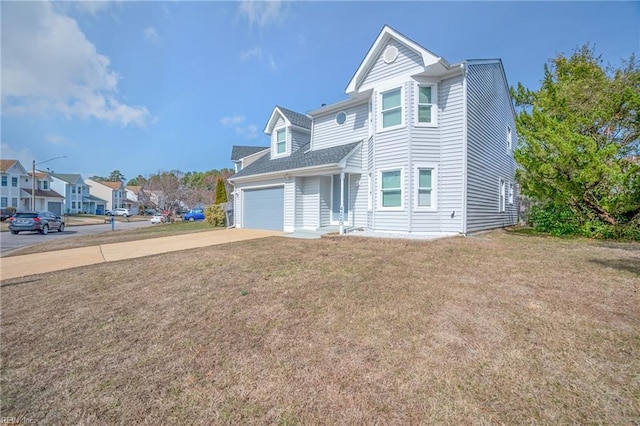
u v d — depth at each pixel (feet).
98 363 9.40
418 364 8.57
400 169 34.04
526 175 36.22
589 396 7.04
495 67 41.63
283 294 14.96
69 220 125.90
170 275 19.79
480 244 26.73
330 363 8.82
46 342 10.94
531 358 8.65
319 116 48.19
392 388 7.59
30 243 46.73
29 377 8.77
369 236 32.71
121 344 10.60
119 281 18.97
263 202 50.52
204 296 15.25
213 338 10.73
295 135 52.95
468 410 6.74
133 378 8.52
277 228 47.42
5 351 10.36
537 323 10.78
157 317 12.90
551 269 17.83
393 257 22.06
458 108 32.48
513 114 52.16
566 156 28.43
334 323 11.48
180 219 120.88
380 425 6.40
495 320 11.13
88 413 7.14
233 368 8.80
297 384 7.90
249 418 6.77
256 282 17.21
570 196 30.66
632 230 30.09
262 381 8.11
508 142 49.44
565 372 7.96
